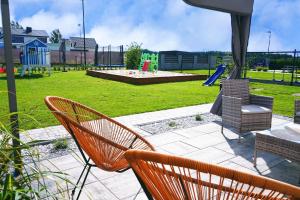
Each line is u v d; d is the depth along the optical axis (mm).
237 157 3438
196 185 1001
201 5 4406
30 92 8648
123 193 2494
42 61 15672
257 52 13039
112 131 2496
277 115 5906
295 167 3164
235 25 5344
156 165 1031
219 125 4918
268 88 11031
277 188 837
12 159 1208
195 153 3547
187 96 8414
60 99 2168
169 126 4801
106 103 6922
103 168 1911
